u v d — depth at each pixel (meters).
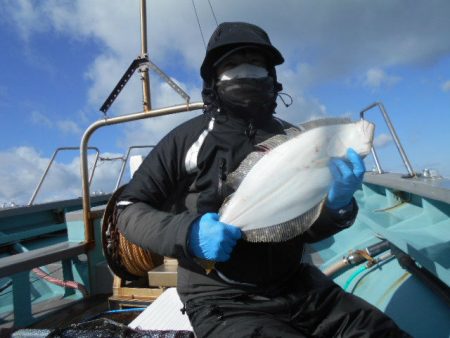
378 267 3.25
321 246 4.64
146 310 2.74
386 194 4.04
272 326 1.72
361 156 2.24
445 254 2.24
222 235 1.74
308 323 1.93
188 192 2.14
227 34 2.19
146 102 4.25
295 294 1.96
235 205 2.00
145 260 3.78
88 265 4.48
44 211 7.23
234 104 2.12
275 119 2.48
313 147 2.18
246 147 2.09
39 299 4.47
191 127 2.18
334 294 2.04
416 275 2.66
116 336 2.04
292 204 2.07
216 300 1.94
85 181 4.53
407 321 2.40
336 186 2.02
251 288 1.94
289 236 2.00
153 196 2.03
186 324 2.47
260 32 2.32
